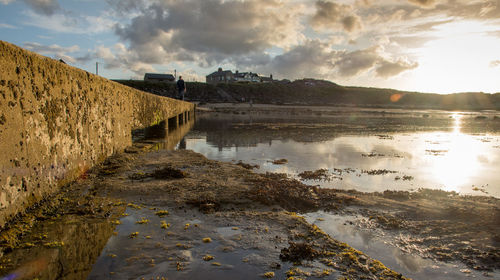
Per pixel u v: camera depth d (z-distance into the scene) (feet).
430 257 9.89
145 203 12.78
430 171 25.21
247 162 27.14
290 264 8.20
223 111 135.85
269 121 84.07
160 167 19.93
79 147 15.88
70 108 14.58
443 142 44.34
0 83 8.93
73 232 9.62
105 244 8.97
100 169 18.24
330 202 15.05
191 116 102.78
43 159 11.80
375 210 14.20
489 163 28.91
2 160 8.95
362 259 8.73
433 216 13.58
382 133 56.54
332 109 169.17
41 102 11.62
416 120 99.14
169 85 209.46
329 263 8.36
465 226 12.41
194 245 9.16
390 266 9.27
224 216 11.66
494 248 10.55
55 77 12.93
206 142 39.99
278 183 17.22
